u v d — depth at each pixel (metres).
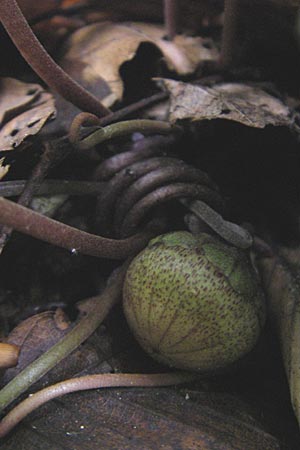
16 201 0.11
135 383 0.10
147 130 0.11
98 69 0.12
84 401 0.10
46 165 0.10
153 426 0.10
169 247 0.10
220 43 0.13
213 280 0.10
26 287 0.11
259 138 0.12
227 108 0.11
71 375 0.10
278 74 0.12
